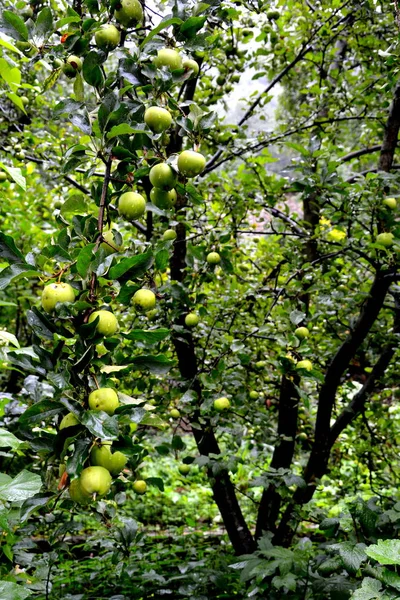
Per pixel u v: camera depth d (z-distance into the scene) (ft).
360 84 11.42
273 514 10.27
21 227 12.66
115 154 4.13
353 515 5.83
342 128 12.96
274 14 9.76
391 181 7.84
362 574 5.37
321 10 10.68
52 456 3.66
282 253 10.10
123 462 3.74
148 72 4.21
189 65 4.52
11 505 4.68
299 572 6.46
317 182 7.96
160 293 8.02
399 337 9.32
